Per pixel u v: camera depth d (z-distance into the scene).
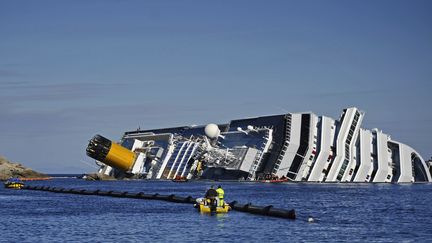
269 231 112.38
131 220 132.00
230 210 154.25
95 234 107.94
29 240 100.75
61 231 112.69
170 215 143.38
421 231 115.06
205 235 106.19
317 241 100.88
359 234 109.94
